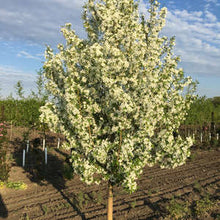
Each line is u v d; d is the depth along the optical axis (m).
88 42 6.34
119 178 5.08
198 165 14.15
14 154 14.23
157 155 5.54
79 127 5.05
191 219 7.54
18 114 18.75
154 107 5.23
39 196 9.18
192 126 25.17
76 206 8.29
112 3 5.97
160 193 9.62
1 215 7.57
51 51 6.10
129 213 7.84
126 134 5.36
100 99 5.56
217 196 9.43
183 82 5.85
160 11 6.46
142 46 5.61
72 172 10.98
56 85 5.90
